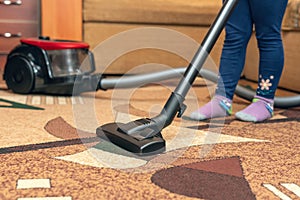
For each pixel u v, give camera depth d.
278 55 1.22
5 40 2.19
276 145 0.95
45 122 1.09
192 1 2.02
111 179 0.71
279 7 1.19
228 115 1.25
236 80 1.27
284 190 0.68
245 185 0.70
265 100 1.25
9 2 2.16
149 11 1.98
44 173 0.72
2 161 0.78
